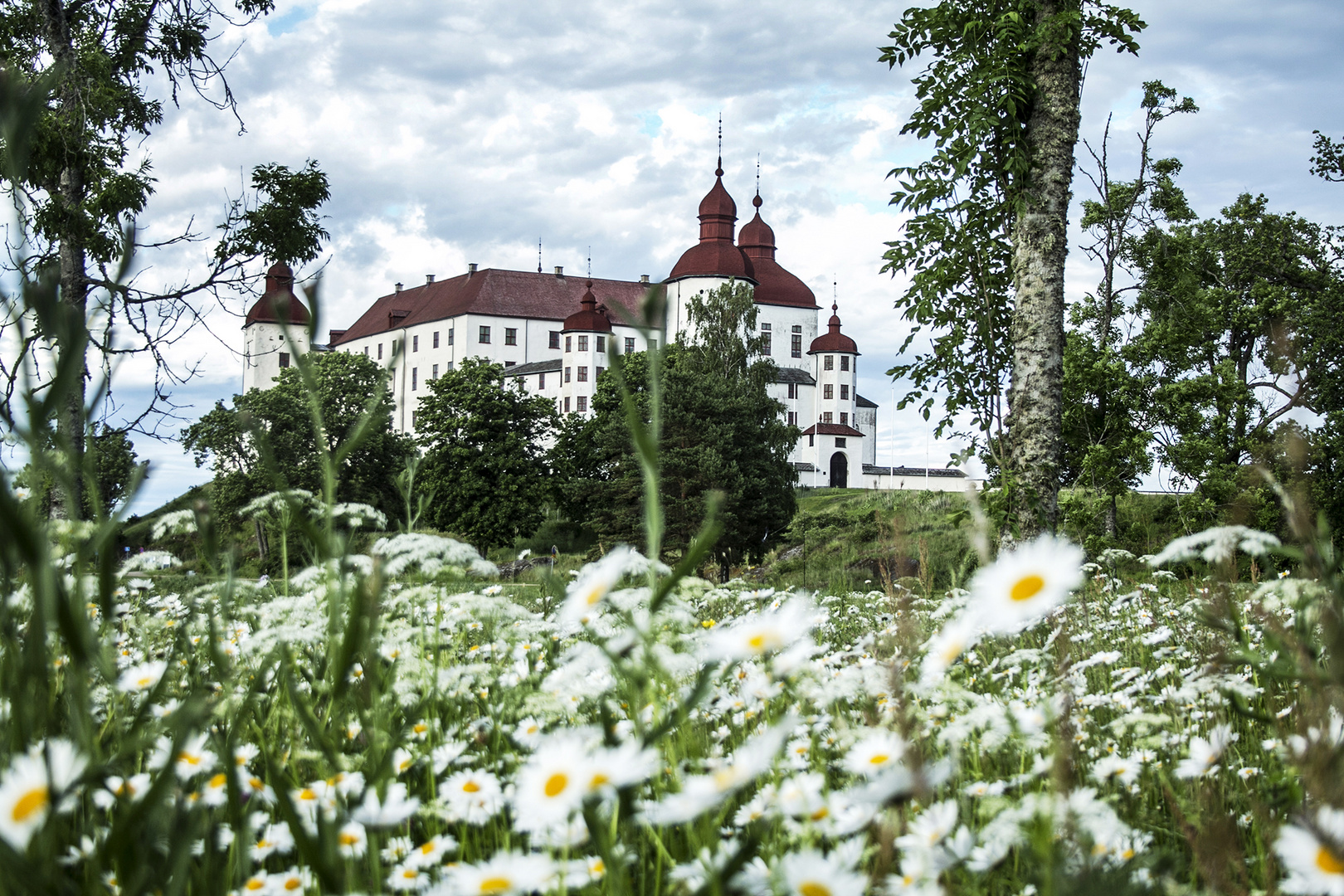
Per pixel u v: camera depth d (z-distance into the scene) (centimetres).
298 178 1526
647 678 142
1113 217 2462
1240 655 152
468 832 183
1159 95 2444
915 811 144
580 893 135
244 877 130
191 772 168
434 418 4822
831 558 1853
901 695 120
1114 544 1395
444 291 10519
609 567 137
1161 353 2452
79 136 1241
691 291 9038
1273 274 3541
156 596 365
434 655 258
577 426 5109
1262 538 165
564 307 10150
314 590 286
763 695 221
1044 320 942
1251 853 173
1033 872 141
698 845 142
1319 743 112
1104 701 293
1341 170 3419
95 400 116
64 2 1394
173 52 1502
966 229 1016
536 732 220
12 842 89
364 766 188
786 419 9269
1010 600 94
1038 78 955
